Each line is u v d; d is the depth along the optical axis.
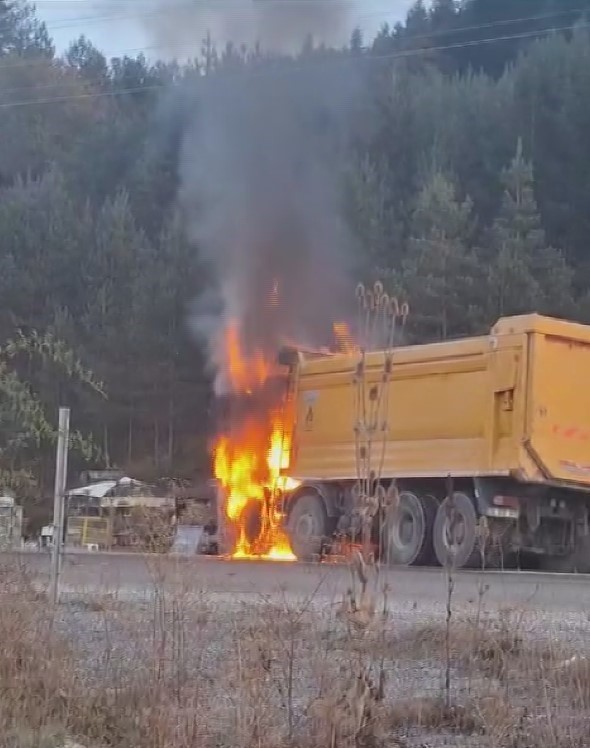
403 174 53.53
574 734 6.48
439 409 19.91
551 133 52.12
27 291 49.81
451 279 41.84
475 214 49.22
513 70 57.06
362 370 6.34
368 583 6.52
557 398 18.86
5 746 6.16
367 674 6.40
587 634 8.09
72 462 24.47
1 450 8.24
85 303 49.84
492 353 19.25
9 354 8.40
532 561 19.36
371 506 6.34
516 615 8.35
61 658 6.86
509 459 18.64
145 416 44.62
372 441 6.37
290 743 6.14
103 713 6.54
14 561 7.91
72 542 12.89
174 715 6.30
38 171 59.66
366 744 6.25
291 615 6.80
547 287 42.34
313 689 6.38
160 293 46.81
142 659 6.79
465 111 54.19
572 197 50.38
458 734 6.63
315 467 22.69
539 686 6.96
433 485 19.75
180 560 7.55
